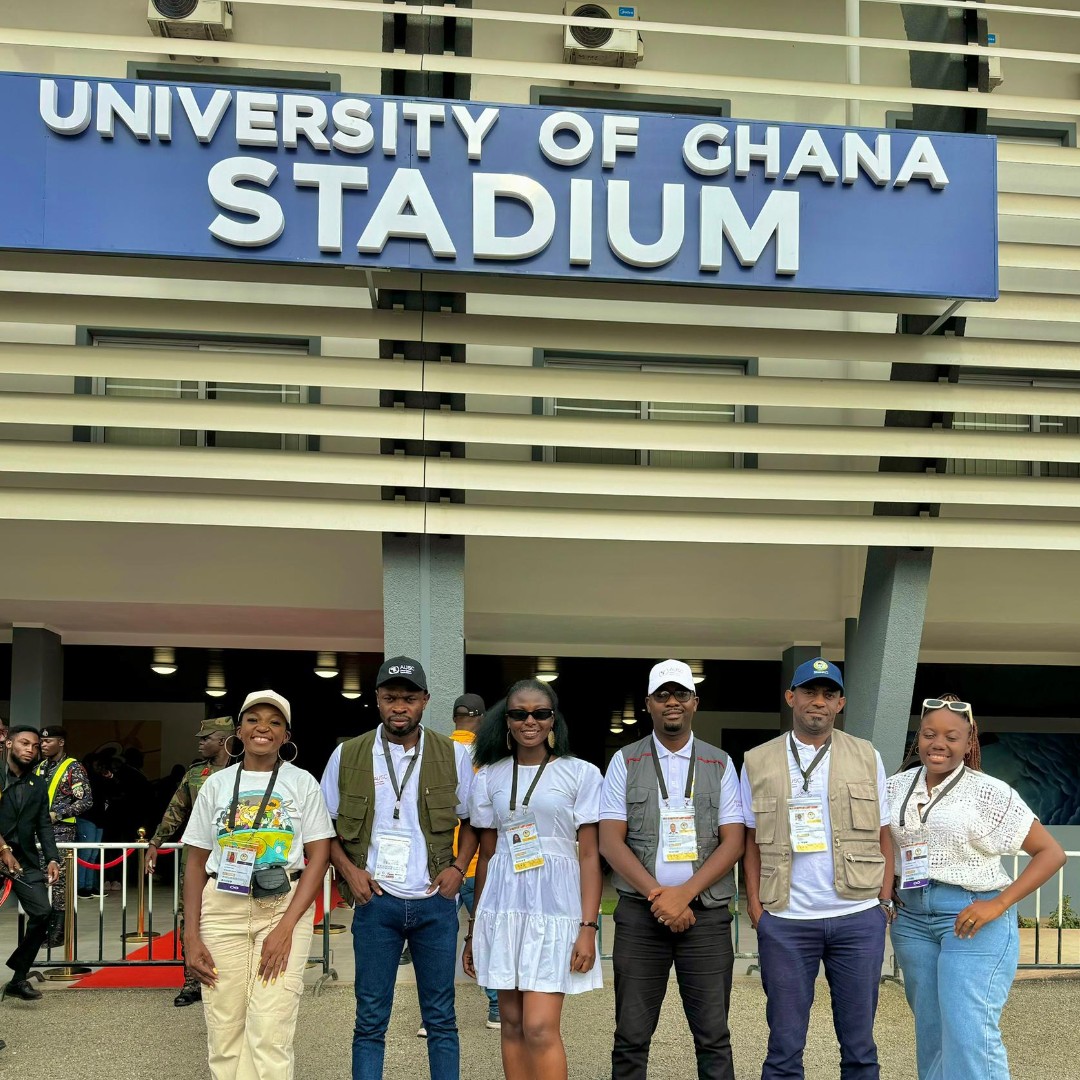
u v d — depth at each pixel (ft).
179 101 24.45
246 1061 15.07
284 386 31.78
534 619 34.76
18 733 23.79
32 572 32.27
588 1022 22.38
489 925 15.61
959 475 28.63
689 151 25.55
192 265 25.73
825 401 28.02
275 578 32.76
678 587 33.96
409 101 24.89
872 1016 15.39
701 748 16.16
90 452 26.45
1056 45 35.88
